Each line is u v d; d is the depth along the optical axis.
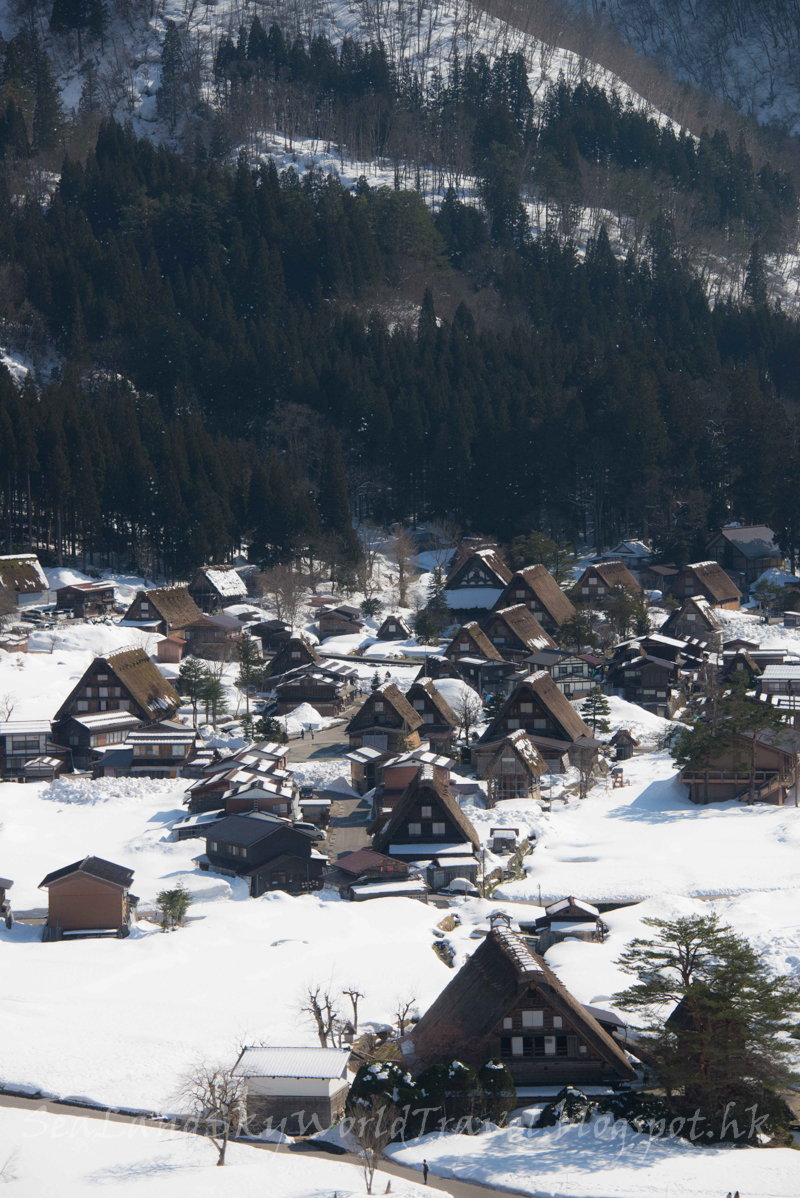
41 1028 44.44
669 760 83.94
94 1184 33.56
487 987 41.22
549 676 87.94
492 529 145.12
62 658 108.25
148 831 72.56
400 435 151.38
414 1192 32.62
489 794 75.81
